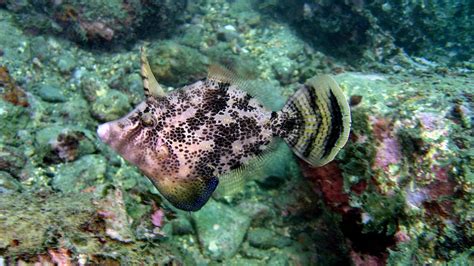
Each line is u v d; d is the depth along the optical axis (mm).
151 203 471
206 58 764
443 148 413
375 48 958
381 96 474
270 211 576
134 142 306
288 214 583
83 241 282
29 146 520
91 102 634
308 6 1028
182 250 483
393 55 947
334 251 539
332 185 475
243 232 542
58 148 514
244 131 320
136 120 305
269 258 534
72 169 508
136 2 801
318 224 572
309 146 333
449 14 1169
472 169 393
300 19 1058
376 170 441
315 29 1045
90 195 350
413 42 1067
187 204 314
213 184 320
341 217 468
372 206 437
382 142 446
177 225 505
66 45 780
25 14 761
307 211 581
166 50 749
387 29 1057
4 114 519
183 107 312
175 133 311
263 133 326
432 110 444
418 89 484
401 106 457
